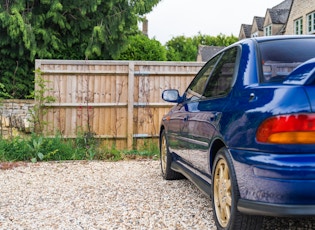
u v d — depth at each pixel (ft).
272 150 8.38
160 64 30.04
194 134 12.96
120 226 12.09
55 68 29.07
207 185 12.50
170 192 16.53
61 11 46.96
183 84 30.45
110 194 16.33
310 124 8.15
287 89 8.61
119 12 48.19
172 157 18.31
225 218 10.52
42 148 26.30
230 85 11.02
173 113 16.93
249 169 8.87
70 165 24.08
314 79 8.35
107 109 29.78
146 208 14.06
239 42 12.27
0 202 15.20
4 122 31.22
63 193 16.62
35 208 14.29
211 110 11.50
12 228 12.00
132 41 60.59
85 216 13.19
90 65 29.37
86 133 28.43
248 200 9.05
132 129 29.81
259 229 9.64
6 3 43.86
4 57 46.11
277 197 8.30
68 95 29.27
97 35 47.52
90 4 45.96
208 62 15.15
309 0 71.36
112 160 26.16
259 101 9.06
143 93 30.04
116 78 29.73
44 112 28.84
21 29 42.32
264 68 10.32
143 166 23.77
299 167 8.04
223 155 10.28
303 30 74.08
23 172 21.71
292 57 10.76
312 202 8.13
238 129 9.42
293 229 11.37
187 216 12.99
